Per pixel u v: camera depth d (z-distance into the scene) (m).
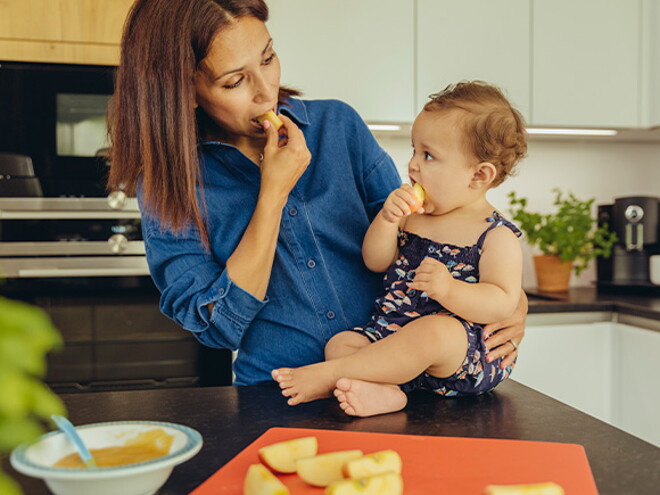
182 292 1.07
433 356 0.94
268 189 1.00
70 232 2.05
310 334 1.15
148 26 0.99
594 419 0.88
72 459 0.63
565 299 2.35
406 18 2.33
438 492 0.63
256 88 1.00
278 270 1.15
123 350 2.09
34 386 0.34
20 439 0.34
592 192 2.84
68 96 2.04
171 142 1.01
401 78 2.34
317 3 2.28
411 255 1.15
